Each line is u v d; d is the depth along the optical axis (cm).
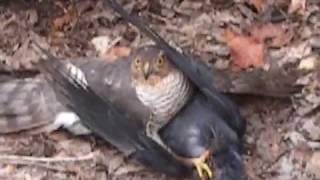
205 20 980
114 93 830
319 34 946
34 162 861
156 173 838
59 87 856
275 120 866
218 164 804
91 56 959
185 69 809
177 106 815
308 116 866
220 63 927
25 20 1001
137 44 963
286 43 942
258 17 976
